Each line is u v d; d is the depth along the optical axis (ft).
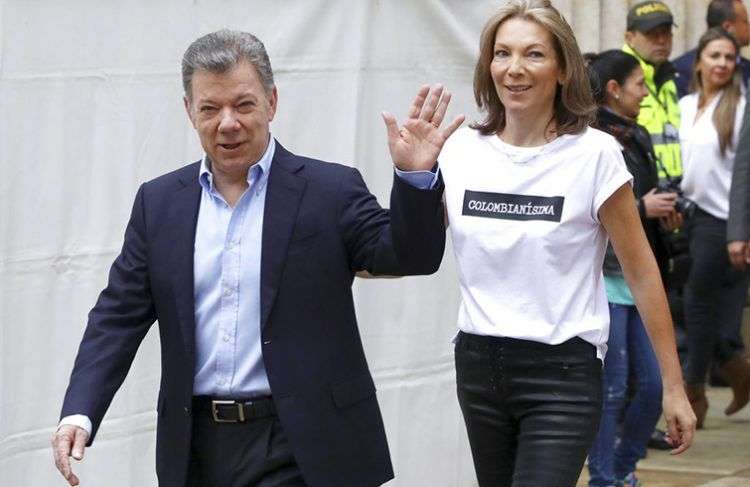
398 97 34.94
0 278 27.58
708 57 50.19
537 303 24.95
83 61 28.91
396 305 35.24
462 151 25.77
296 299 22.07
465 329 25.50
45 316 28.60
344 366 22.34
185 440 22.33
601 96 38.32
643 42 45.73
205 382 22.33
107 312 22.98
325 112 33.45
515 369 25.04
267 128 22.43
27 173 28.12
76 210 29.01
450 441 36.70
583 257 25.07
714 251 49.70
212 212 22.52
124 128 29.71
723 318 51.67
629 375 39.86
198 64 21.77
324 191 22.36
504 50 25.48
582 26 58.95
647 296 25.77
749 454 46.80
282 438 22.12
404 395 35.47
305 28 32.94
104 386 22.63
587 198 24.90
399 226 21.31
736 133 49.90
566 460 24.63
